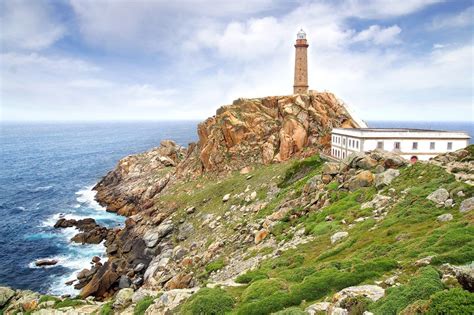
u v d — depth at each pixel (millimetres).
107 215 109562
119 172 138375
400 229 33312
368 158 57500
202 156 106875
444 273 19922
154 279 60281
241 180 89625
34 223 99500
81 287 65625
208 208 82938
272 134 100375
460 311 14328
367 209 43000
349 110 101000
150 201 102500
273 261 38938
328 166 61781
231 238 60844
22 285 66000
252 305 24703
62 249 82812
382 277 23641
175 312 30031
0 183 148000
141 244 78312
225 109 114062
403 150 74250
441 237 26609
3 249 81688
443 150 74875
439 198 36844
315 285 24828
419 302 16125
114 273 65562
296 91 124125
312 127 96812
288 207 59062
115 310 41250
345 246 34469
